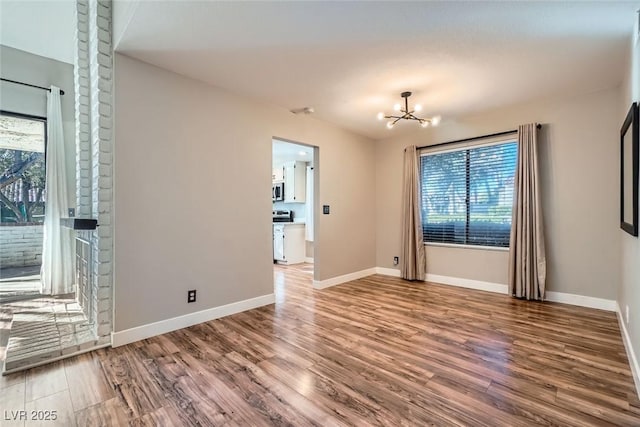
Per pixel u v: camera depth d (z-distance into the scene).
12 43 3.54
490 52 2.51
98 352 2.34
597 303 3.36
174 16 2.02
